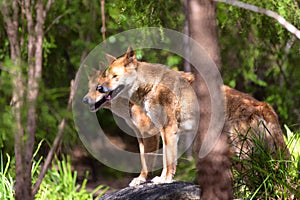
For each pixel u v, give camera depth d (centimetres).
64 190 1170
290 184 967
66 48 1546
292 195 942
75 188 1186
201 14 630
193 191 868
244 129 1060
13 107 671
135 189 946
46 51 1432
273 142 1049
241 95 1103
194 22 635
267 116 1075
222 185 652
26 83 702
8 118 1086
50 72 1553
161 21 1298
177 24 1360
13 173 1232
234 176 1002
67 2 1073
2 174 1127
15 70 662
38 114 1166
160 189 902
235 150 1049
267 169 970
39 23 641
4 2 668
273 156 1021
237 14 1263
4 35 1284
